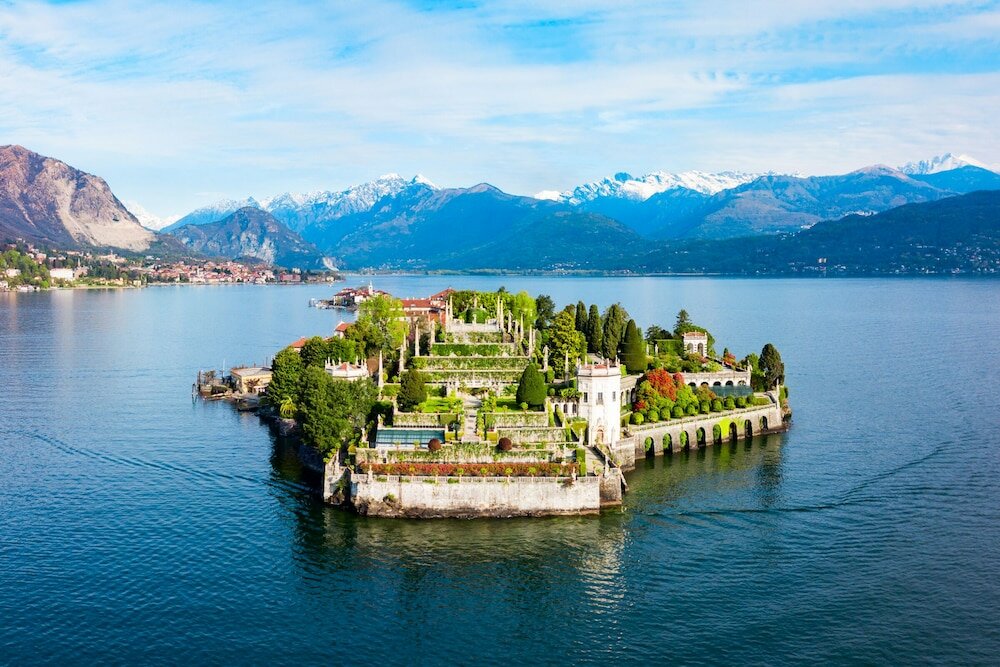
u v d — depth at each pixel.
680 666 90.50
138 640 93.69
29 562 112.62
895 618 99.81
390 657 91.75
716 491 143.62
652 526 126.81
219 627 96.75
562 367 186.25
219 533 123.00
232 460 160.75
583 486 128.50
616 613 101.19
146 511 132.12
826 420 197.75
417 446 133.50
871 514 132.50
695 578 110.12
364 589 106.19
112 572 109.94
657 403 170.88
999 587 107.25
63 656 90.25
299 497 138.50
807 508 135.12
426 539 120.69
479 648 93.69
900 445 173.38
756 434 183.88
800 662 91.12
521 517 128.12
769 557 116.38
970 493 142.12
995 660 91.00
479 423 141.75
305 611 100.69
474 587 107.12
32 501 136.50
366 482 127.56
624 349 197.75
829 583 108.75
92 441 175.50
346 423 146.12
